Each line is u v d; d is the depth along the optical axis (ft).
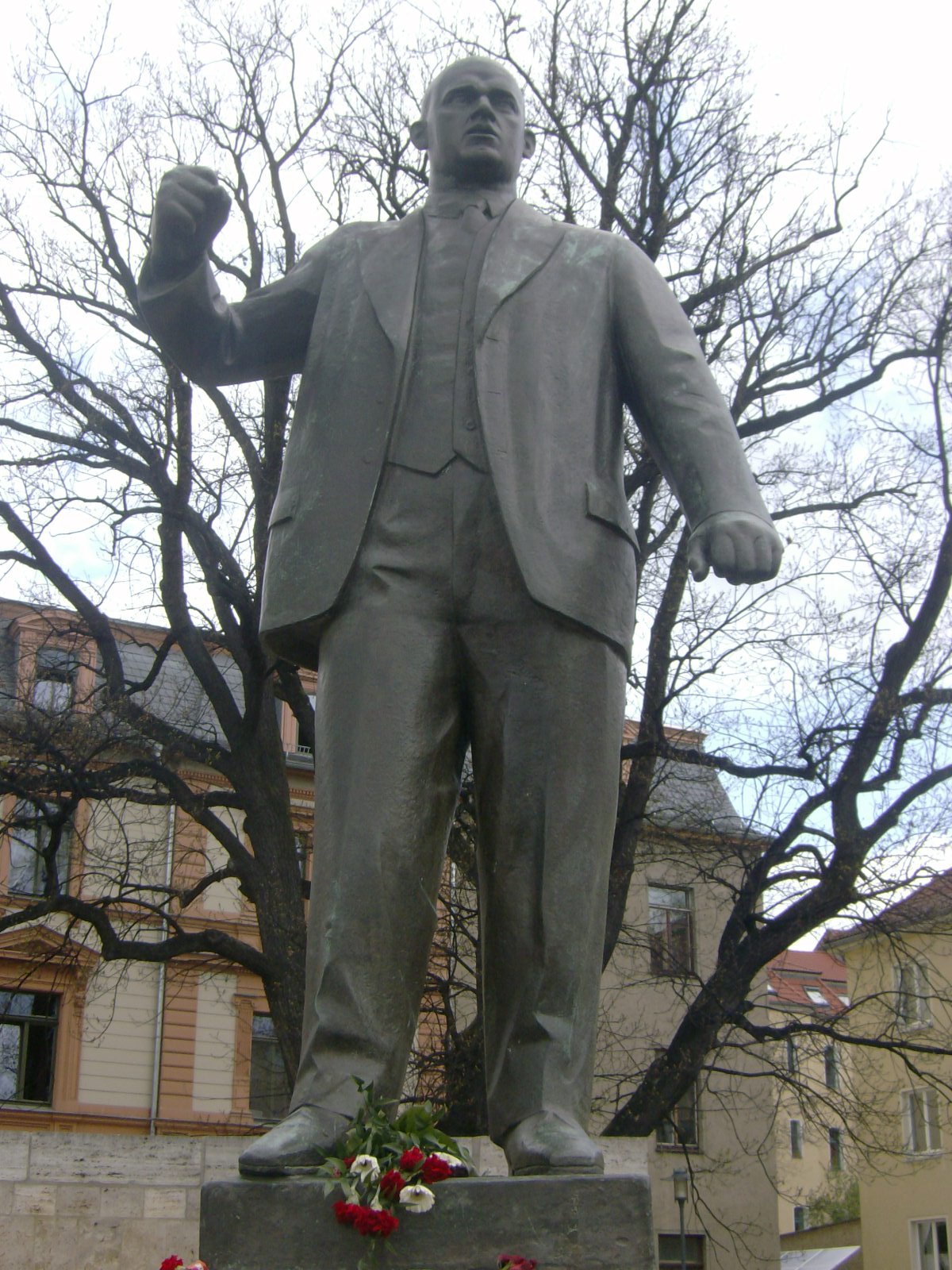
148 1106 75.87
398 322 10.31
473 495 9.78
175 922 47.19
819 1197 117.91
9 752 46.88
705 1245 76.02
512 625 9.61
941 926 50.75
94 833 58.39
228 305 10.94
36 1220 30.09
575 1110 9.04
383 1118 8.50
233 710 48.57
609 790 9.59
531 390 10.04
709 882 51.37
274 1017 45.78
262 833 47.57
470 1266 7.90
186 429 47.67
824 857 46.03
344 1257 7.95
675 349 10.30
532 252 10.64
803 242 50.11
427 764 9.43
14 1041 74.28
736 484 9.62
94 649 61.67
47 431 48.62
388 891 9.12
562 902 9.30
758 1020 74.79
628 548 10.05
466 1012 50.98
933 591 46.65
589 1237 7.93
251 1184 8.14
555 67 49.47
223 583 48.47
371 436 10.02
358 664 9.56
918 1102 55.06
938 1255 88.53
